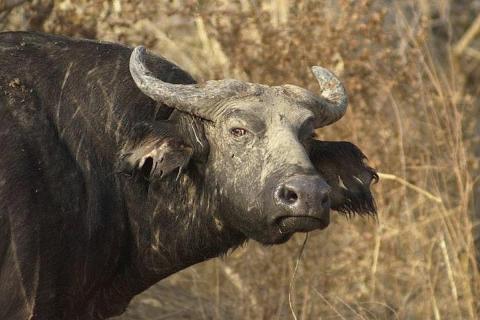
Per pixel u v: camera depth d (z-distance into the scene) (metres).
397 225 32.03
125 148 22.08
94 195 22.05
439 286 31.12
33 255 20.97
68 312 22.20
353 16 32.66
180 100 21.75
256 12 32.59
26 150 21.17
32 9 30.31
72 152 21.92
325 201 20.12
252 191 21.03
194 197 22.67
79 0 30.45
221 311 30.44
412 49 33.50
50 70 22.38
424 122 33.62
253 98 21.70
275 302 30.12
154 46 32.97
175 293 31.48
